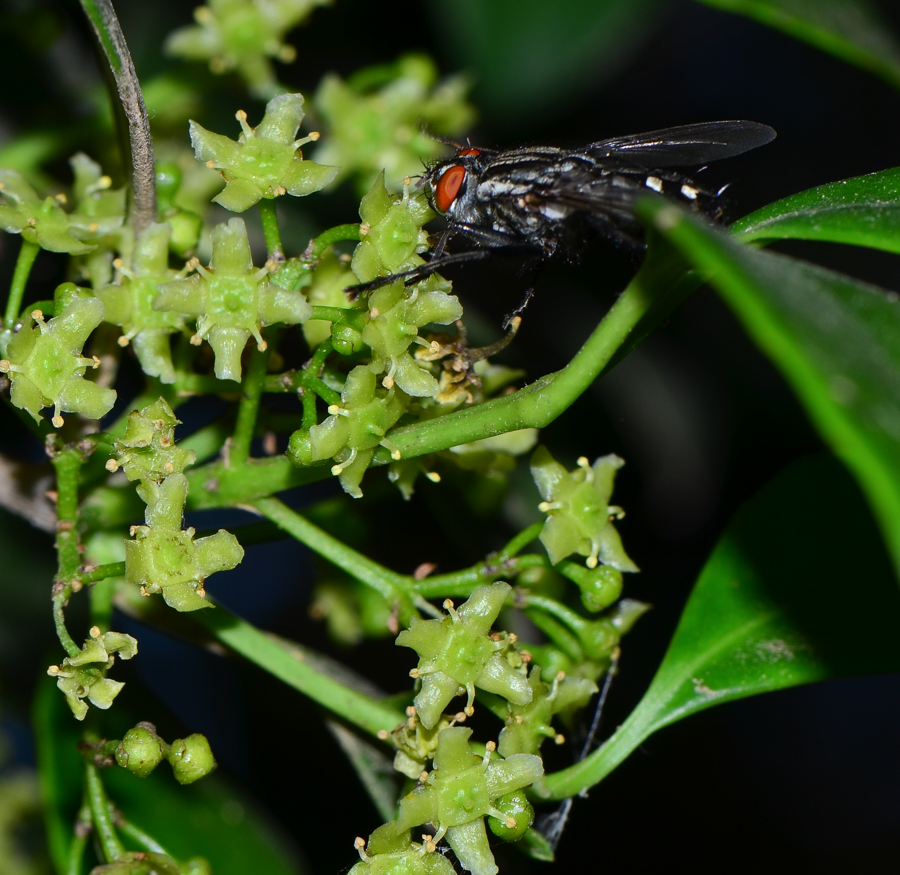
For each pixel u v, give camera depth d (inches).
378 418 6.7
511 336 6.9
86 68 7.9
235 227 6.7
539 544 7.6
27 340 6.7
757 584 6.9
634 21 7.7
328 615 7.6
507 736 6.7
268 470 6.8
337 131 7.8
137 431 6.7
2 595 7.8
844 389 5.9
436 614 6.8
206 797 7.3
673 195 7.3
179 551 6.6
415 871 6.6
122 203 7.0
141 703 7.3
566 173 7.1
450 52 8.1
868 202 6.6
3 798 7.9
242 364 6.8
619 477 8.1
